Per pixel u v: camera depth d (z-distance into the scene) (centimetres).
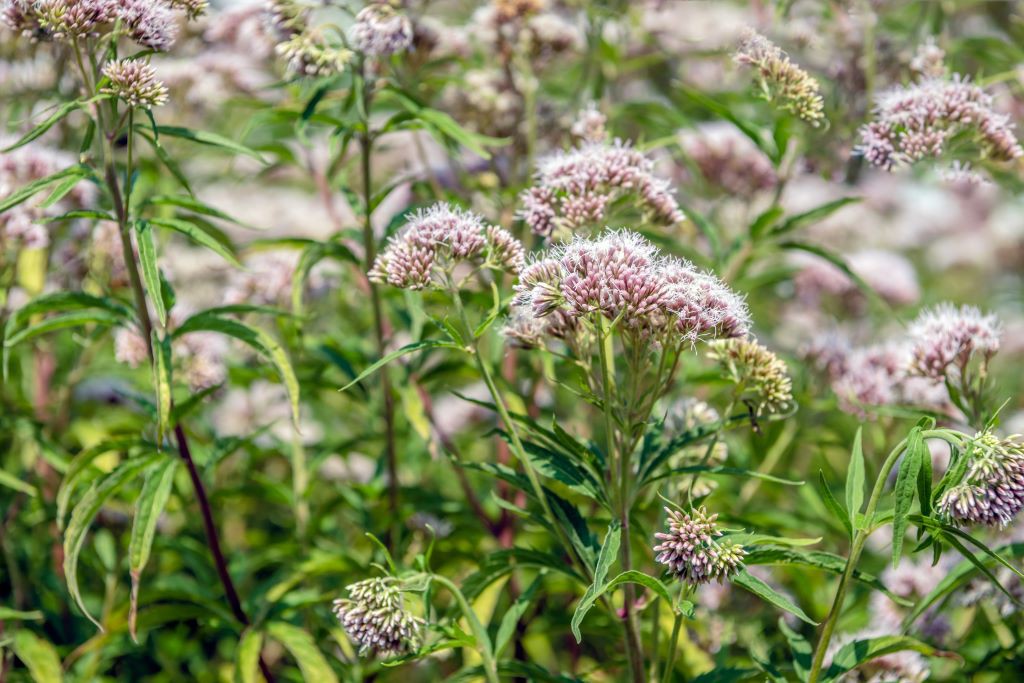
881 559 130
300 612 127
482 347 133
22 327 128
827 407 129
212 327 116
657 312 108
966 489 106
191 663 130
